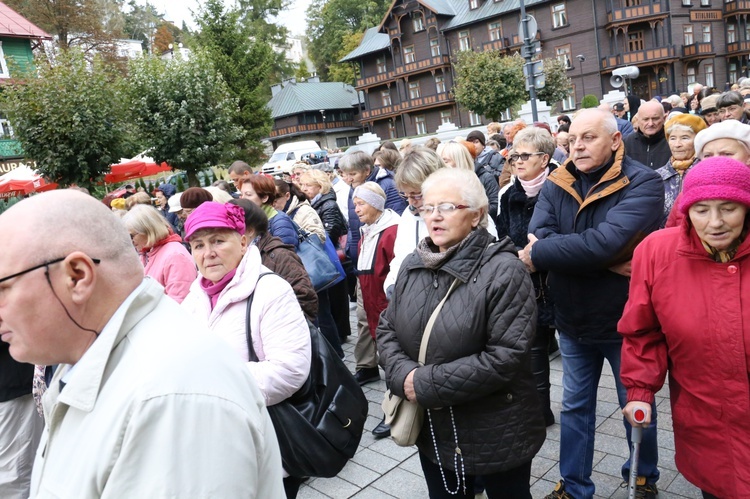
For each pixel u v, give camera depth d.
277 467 1.31
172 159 18.56
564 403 2.80
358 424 2.46
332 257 4.81
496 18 37.75
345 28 63.53
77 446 1.11
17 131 15.73
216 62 28.47
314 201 5.74
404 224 3.39
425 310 2.15
